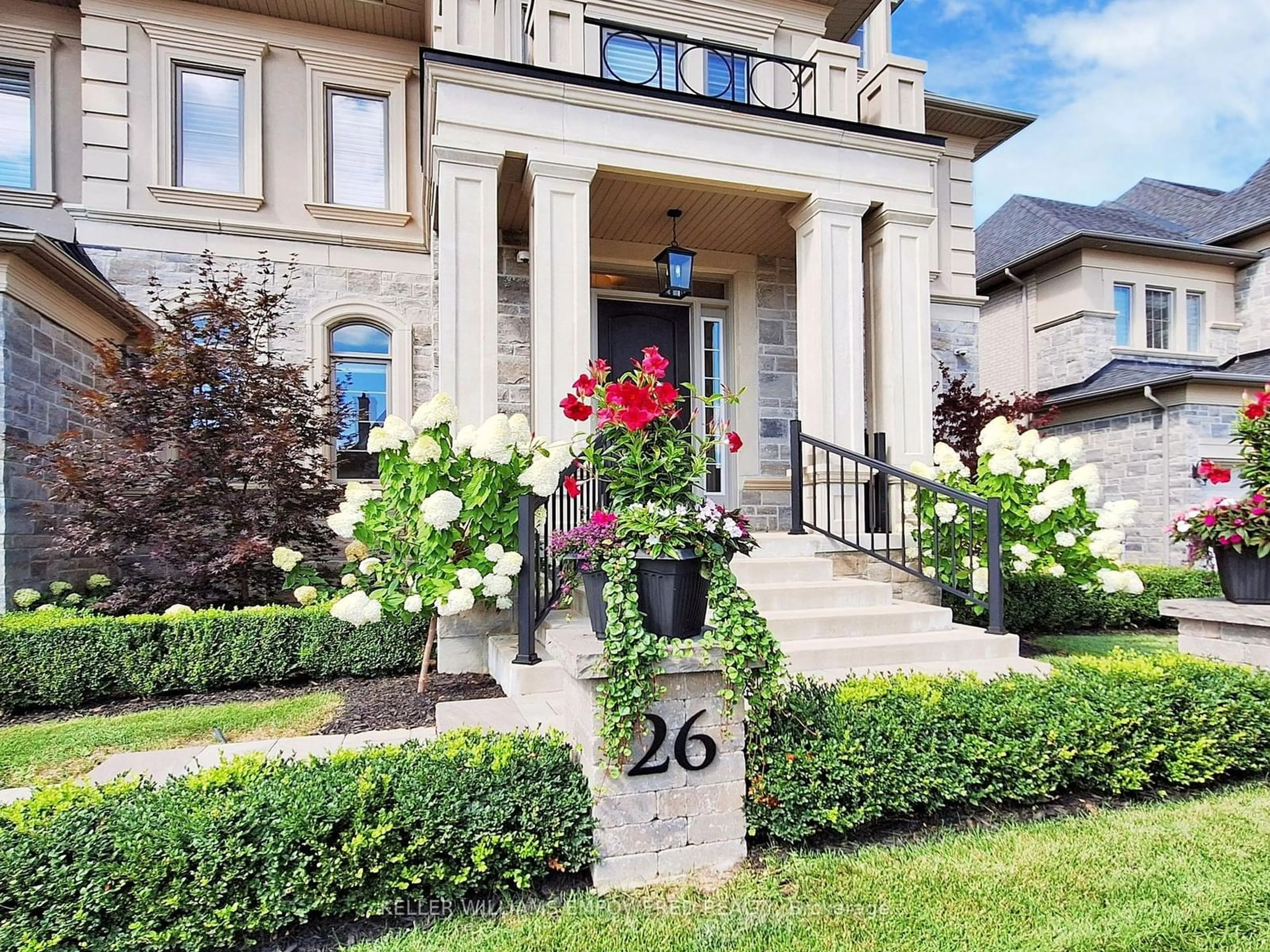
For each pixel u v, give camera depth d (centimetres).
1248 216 1159
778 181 586
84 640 455
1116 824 280
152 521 559
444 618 480
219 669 476
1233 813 290
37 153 720
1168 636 661
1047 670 433
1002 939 209
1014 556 559
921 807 285
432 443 428
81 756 352
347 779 233
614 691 243
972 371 943
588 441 462
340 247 764
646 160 550
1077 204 1395
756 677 265
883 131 607
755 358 759
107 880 199
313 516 635
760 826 261
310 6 745
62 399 618
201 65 743
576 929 217
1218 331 1155
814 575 534
